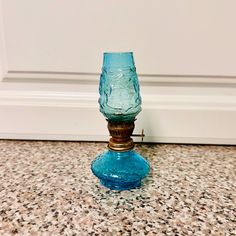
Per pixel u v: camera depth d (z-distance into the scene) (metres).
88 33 0.33
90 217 0.21
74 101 0.34
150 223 0.21
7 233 0.20
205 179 0.27
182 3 0.31
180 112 0.34
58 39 0.33
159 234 0.20
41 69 0.34
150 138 0.35
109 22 0.32
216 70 0.33
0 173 0.28
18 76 0.34
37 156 0.32
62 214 0.22
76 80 0.34
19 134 0.35
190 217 0.21
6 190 0.25
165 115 0.34
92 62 0.33
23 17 0.32
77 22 0.32
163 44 0.33
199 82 0.34
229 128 0.34
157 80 0.34
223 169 0.29
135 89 0.25
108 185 0.25
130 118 0.24
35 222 0.21
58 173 0.28
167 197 0.24
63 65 0.34
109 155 0.26
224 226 0.20
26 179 0.27
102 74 0.25
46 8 0.32
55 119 0.35
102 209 0.22
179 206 0.23
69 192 0.25
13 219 0.21
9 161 0.31
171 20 0.32
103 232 0.20
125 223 0.21
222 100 0.34
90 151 0.33
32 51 0.33
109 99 0.24
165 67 0.33
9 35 0.33
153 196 0.24
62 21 0.32
